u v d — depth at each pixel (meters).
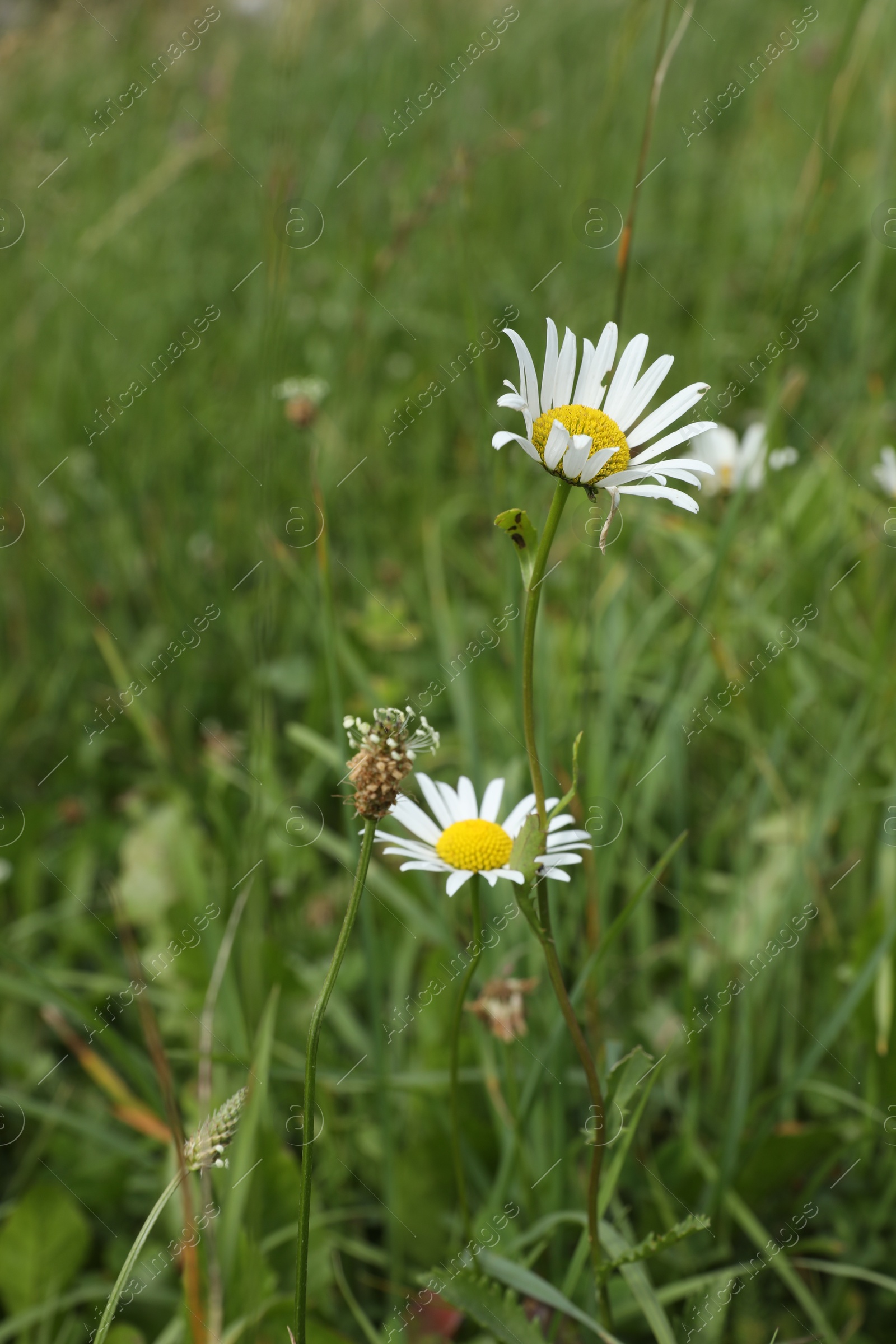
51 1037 0.67
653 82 0.52
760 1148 0.58
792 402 0.91
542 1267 0.56
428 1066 0.60
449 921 0.63
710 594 0.65
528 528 0.44
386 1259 0.57
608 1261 0.48
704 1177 0.59
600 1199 0.53
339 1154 0.60
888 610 0.78
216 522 1.06
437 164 1.34
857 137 1.37
